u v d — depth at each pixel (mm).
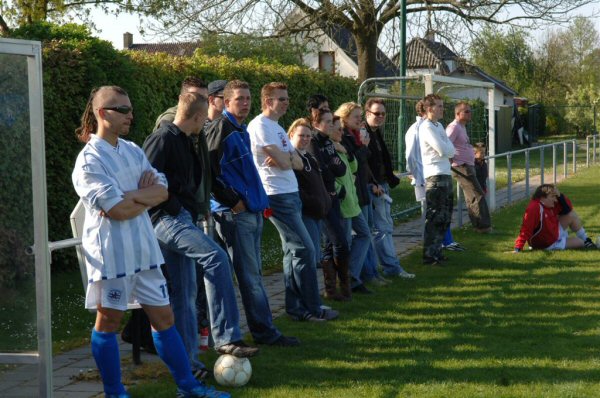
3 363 5254
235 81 6934
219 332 6277
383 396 5707
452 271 10828
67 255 11078
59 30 10977
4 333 5238
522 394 5727
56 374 6535
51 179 10594
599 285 9695
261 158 7559
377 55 30094
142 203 5262
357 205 9031
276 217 7719
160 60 12852
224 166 6879
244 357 6148
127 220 5281
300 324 7941
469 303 8859
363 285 9445
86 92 10859
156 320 5539
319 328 7789
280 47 29641
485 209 14367
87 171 5195
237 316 6301
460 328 7758
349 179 8938
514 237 13945
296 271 7949
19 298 5203
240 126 6996
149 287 5469
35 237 5137
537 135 57656
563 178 26172
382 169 10352
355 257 9320
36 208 5117
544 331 7602
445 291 9531
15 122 5102
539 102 67250
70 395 5945
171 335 5582
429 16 28516
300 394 5781
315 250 7980
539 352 6863
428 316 8273
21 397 5270
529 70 66188
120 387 5566
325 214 8148
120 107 5328
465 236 14094
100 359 5441
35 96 5055
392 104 16625
